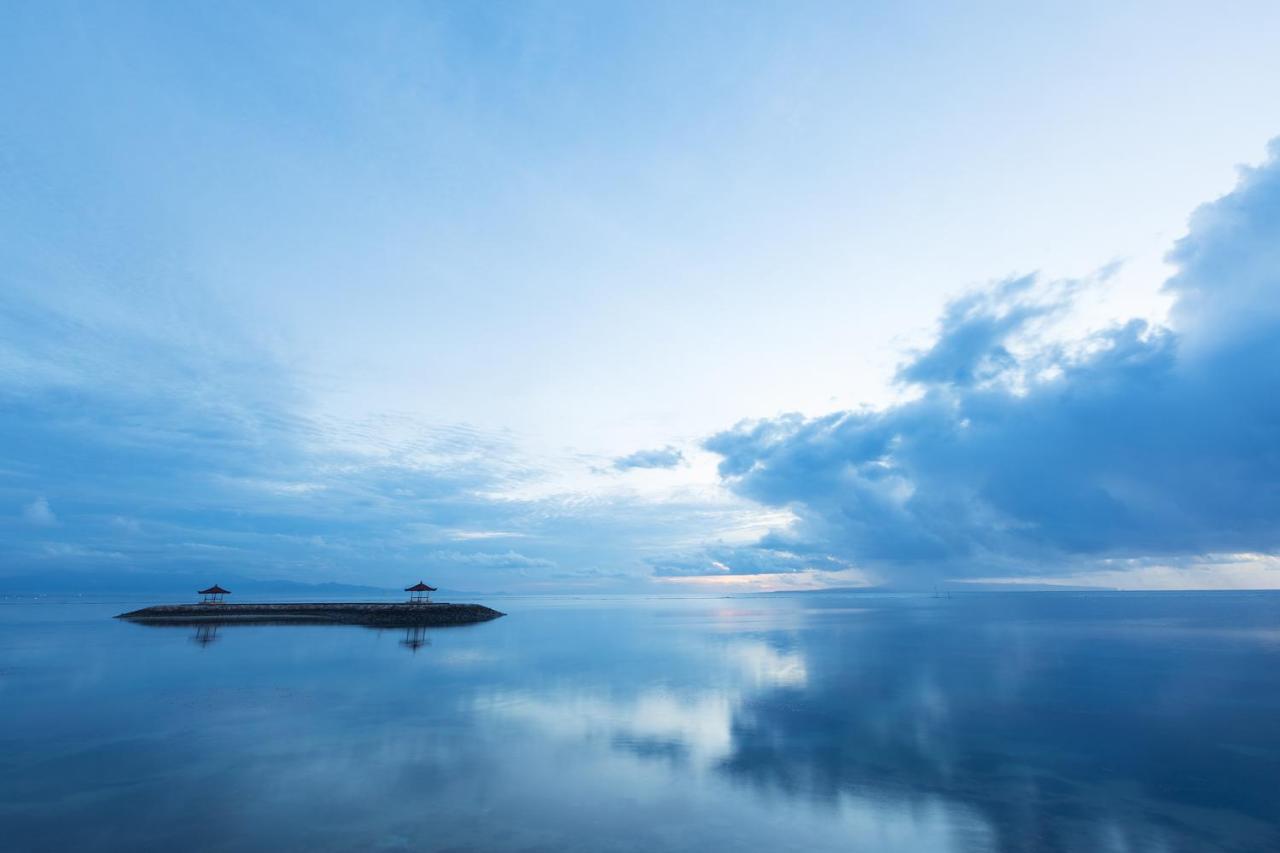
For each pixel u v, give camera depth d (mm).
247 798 16844
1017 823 15773
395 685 33719
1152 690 32938
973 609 134875
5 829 14828
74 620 81000
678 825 15391
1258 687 33656
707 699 30516
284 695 30625
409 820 15461
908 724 25609
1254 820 16047
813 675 38156
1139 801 17266
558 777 18781
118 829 14844
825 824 15594
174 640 55625
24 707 27703
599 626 81500
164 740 22422
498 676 37031
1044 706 29016
